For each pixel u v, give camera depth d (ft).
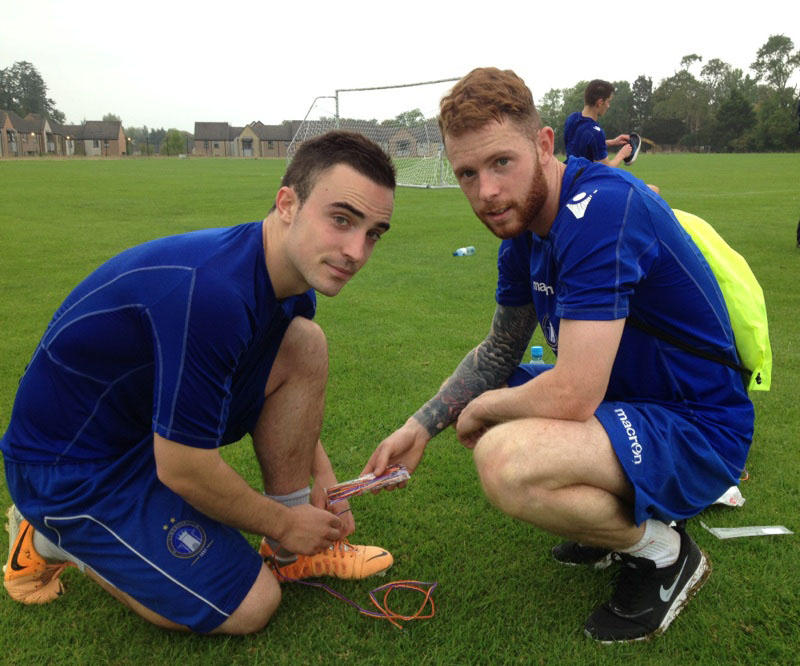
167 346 6.01
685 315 6.95
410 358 15.98
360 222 6.07
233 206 52.70
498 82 6.46
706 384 7.13
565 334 6.59
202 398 6.11
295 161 6.18
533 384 7.00
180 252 6.19
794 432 11.79
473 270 27.22
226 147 355.56
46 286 23.63
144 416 7.05
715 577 7.91
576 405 6.59
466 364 8.82
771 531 8.79
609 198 6.46
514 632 7.20
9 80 404.77
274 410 7.84
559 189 6.91
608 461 6.55
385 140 78.79
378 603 7.70
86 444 6.84
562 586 7.97
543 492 6.57
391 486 8.04
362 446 11.42
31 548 7.36
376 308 20.92
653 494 6.60
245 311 6.14
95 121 354.33
